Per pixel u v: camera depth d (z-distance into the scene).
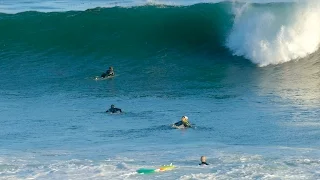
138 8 157.88
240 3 153.62
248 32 143.88
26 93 120.81
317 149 78.31
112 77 130.75
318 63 135.50
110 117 100.44
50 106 109.62
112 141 85.69
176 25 152.50
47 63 143.62
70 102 112.31
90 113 103.62
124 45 148.75
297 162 70.88
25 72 137.50
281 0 153.12
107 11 157.38
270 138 85.56
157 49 146.88
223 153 76.62
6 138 88.50
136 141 85.50
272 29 142.12
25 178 66.56
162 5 159.12
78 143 84.81
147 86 123.75
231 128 91.81
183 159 73.94
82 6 194.25
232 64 138.12
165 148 80.69
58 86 125.62
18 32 154.88
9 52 149.12
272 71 132.88
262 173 66.69
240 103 108.56
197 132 90.06
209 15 152.50
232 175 66.31
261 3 152.88
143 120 98.06
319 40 140.00
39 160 74.56
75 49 149.00
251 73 132.12
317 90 117.44
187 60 141.75
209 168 69.06
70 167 70.44
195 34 149.88
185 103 109.50
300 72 131.50
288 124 93.19
